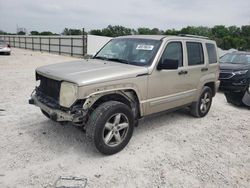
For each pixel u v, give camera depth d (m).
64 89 3.76
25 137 4.49
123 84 4.08
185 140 4.81
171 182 3.41
